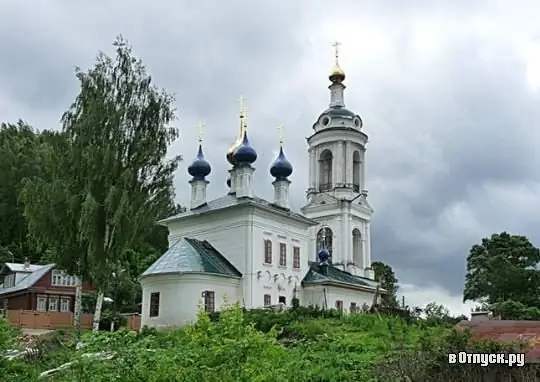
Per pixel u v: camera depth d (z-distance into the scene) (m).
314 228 71.94
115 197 41.00
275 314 37.88
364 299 60.59
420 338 20.80
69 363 13.66
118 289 70.56
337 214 71.50
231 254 52.84
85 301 67.50
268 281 53.25
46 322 54.69
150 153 43.69
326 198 72.62
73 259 41.56
